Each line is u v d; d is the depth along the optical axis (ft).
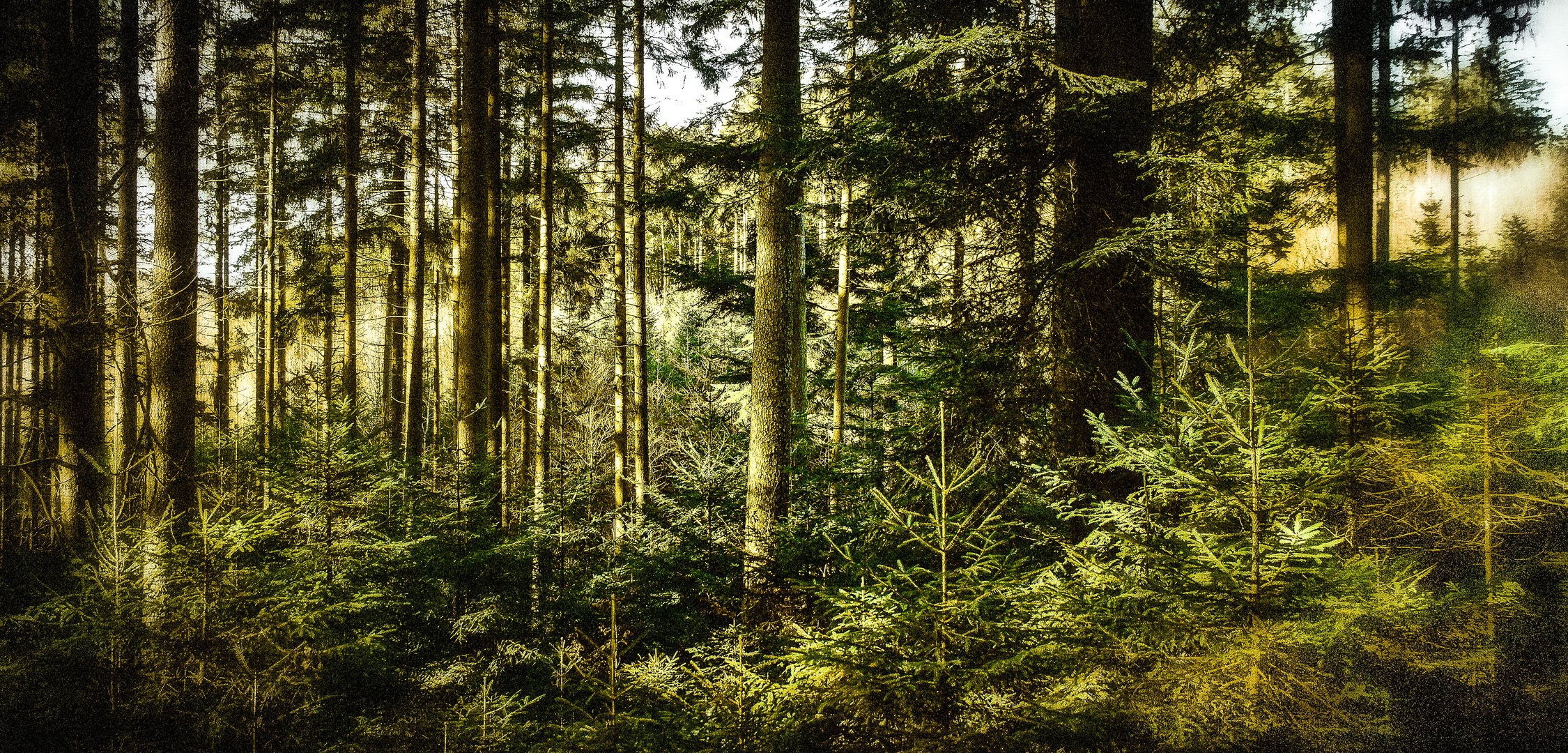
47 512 26.32
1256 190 17.34
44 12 27.89
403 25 48.85
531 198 53.57
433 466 30.66
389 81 49.88
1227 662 9.33
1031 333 19.33
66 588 19.80
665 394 65.31
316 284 58.44
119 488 22.27
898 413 28.94
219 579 14.80
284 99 50.52
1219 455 10.87
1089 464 16.76
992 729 9.55
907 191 19.45
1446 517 13.79
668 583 25.03
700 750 10.85
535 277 60.39
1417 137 29.22
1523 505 13.58
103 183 36.91
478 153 42.19
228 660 14.26
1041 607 11.14
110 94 32.91
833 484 24.81
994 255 20.06
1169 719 9.39
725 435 47.62
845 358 39.47
